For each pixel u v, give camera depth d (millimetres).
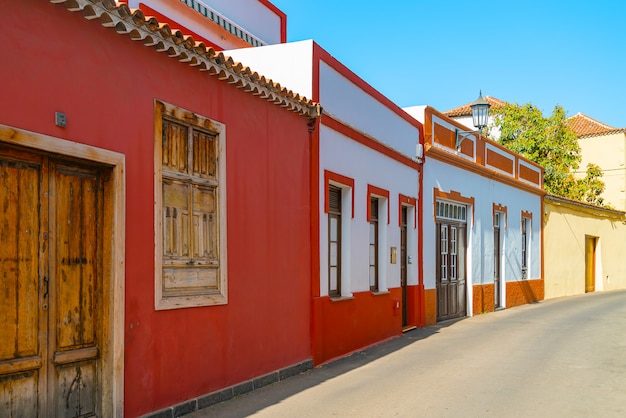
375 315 12609
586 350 11766
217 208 7676
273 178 8992
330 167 10789
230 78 7758
